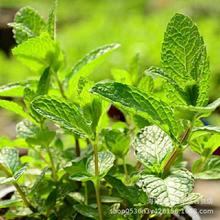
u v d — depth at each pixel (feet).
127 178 1.93
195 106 1.70
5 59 7.40
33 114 1.93
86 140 2.05
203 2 8.85
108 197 1.87
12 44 8.12
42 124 1.96
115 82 1.60
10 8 9.36
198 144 1.88
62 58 2.02
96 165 1.74
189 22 1.69
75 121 1.70
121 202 1.89
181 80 1.70
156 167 1.70
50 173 2.01
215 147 1.86
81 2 10.56
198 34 1.69
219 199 3.16
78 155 2.04
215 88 5.74
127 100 1.60
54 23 2.04
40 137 1.95
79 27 8.08
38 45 1.96
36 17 2.09
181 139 1.71
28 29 2.00
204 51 1.69
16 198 1.99
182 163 1.97
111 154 1.80
